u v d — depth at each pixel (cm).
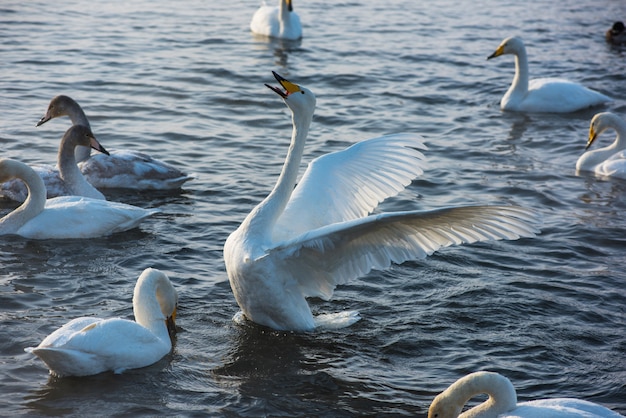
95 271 1059
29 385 808
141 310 891
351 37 2492
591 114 1930
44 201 1173
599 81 2158
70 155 1298
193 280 1048
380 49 2358
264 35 2464
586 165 1541
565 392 823
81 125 1308
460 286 1046
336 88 1983
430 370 863
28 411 765
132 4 2766
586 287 1051
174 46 2270
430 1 3094
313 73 2089
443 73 2155
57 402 782
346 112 1803
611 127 1589
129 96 1822
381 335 928
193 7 2808
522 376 850
